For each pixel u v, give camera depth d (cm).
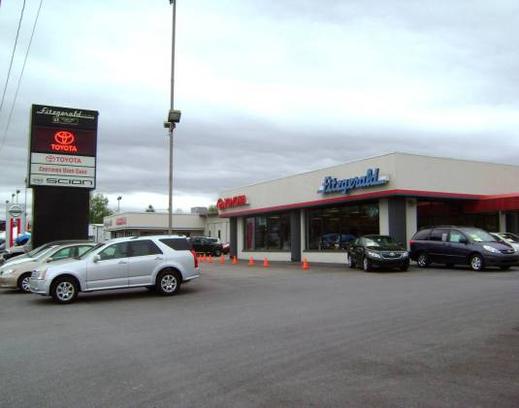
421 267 2345
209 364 725
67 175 2655
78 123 2688
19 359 786
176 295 1592
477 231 2195
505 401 545
